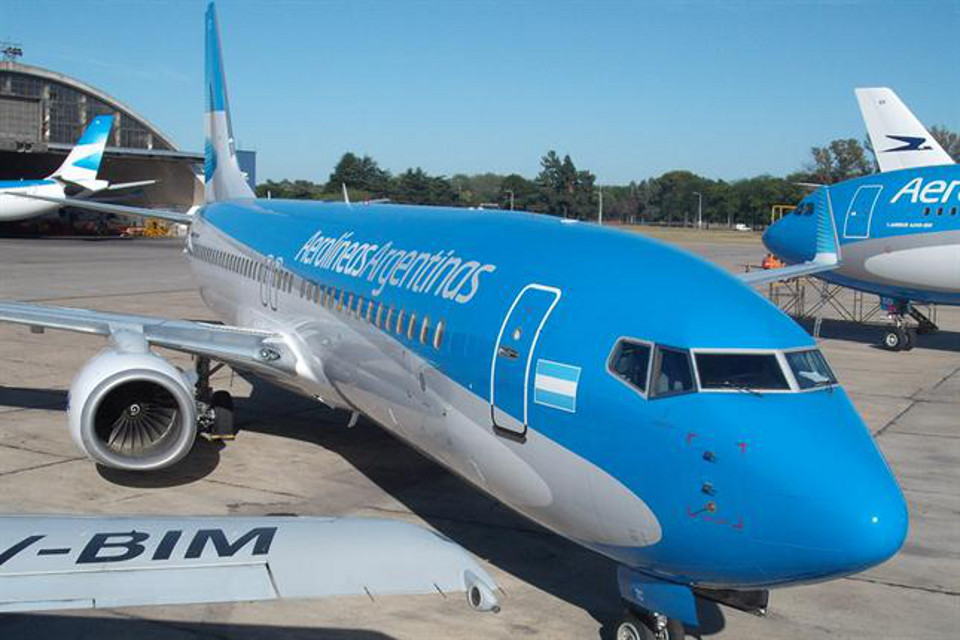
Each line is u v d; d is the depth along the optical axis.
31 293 36.09
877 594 10.39
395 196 111.44
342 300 12.86
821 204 22.12
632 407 7.62
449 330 9.80
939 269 26.41
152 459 12.58
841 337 31.64
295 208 18.66
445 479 14.09
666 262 8.73
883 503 6.97
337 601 9.80
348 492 13.40
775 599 10.19
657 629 8.17
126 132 84.56
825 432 7.27
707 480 7.12
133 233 80.12
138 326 14.92
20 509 12.23
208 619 9.31
